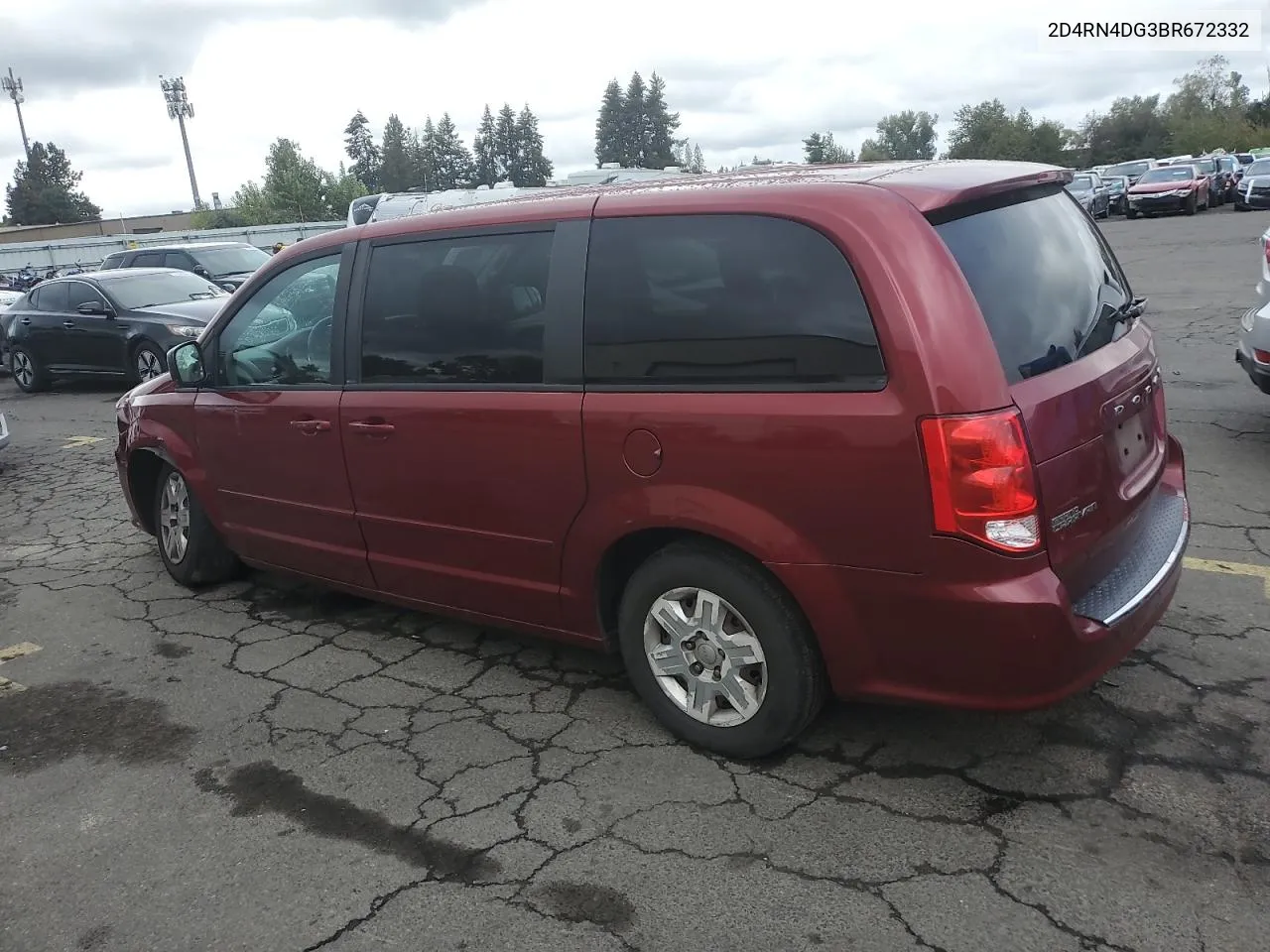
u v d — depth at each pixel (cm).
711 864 282
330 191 7144
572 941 257
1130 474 322
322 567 443
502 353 352
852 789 312
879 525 278
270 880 288
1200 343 984
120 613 503
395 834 305
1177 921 249
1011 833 286
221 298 1338
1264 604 418
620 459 321
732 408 297
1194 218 3098
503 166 12769
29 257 3453
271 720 382
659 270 315
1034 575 272
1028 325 292
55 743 375
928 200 286
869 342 276
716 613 321
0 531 677
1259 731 328
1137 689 356
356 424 396
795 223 291
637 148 12800
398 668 419
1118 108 8712
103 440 988
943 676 285
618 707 374
